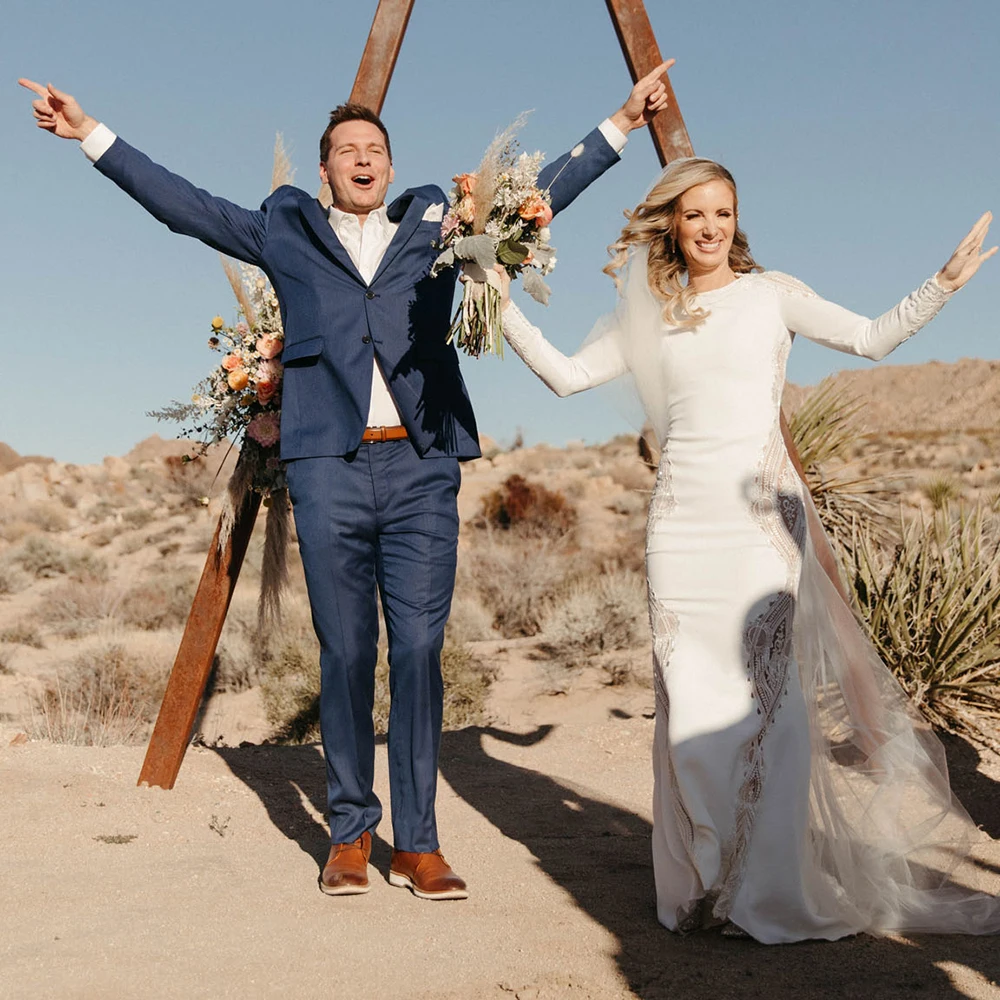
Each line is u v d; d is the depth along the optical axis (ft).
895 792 13.09
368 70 18.10
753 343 13.19
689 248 13.43
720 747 12.30
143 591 68.74
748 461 13.03
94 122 14.40
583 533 93.15
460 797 18.79
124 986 10.68
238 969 11.15
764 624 12.64
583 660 37.42
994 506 28.78
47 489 164.14
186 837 16.03
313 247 14.49
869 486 28.12
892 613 23.20
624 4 17.20
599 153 15.65
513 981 10.98
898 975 11.23
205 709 35.45
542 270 14.12
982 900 13.10
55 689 36.94
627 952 11.84
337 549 14.07
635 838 16.56
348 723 14.23
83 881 13.78
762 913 12.13
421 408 14.15
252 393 17.28
